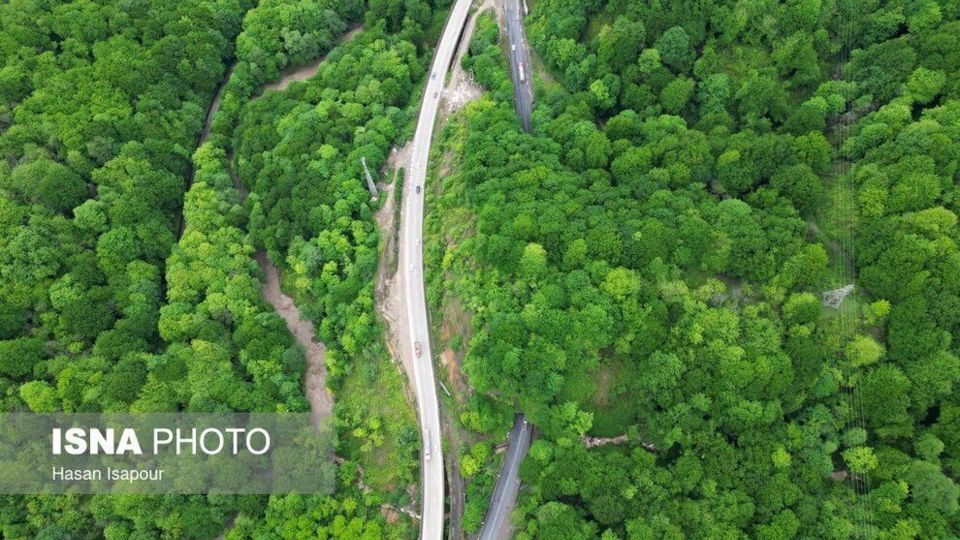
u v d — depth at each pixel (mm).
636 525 125125
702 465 128375
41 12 192125
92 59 193125
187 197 181375
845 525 118000
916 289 125500
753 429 128000
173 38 199625
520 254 144500
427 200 174625
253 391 151750
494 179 160875
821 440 126875
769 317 133500
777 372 125875
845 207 142375
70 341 151500
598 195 153000
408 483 146750
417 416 152375
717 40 172750
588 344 135875
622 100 178125
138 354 152250
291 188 174875
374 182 178875
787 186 145625
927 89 146500
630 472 130625
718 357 129375
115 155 179125
